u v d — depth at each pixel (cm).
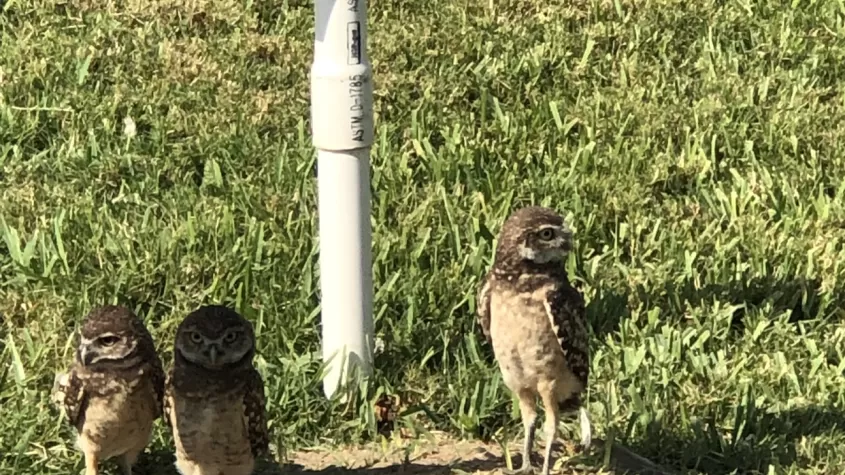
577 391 183
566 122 258
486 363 204
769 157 251
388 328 206
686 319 215
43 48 265
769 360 205
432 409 197
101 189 234
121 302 210
